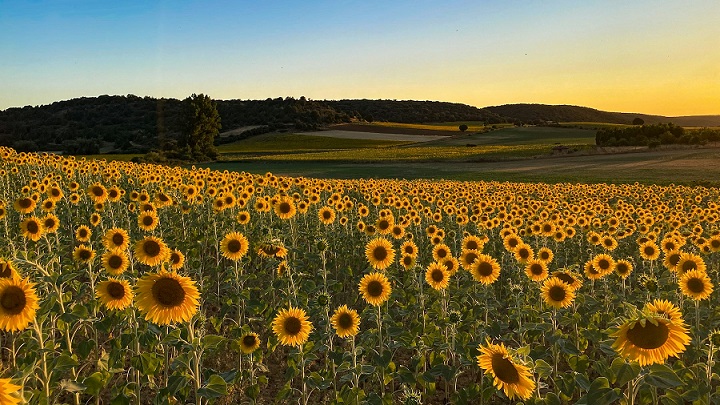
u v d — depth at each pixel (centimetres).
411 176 5894
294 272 857
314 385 585
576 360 645
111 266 642
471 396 578
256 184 2105
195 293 448
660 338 370
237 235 812
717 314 727
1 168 2189
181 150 8538
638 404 570
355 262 1203
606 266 874
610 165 6412
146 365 515
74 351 658
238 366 763
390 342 677
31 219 898
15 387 283
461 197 2370
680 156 6962
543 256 1016
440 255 881
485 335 625
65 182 1934
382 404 546
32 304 411
